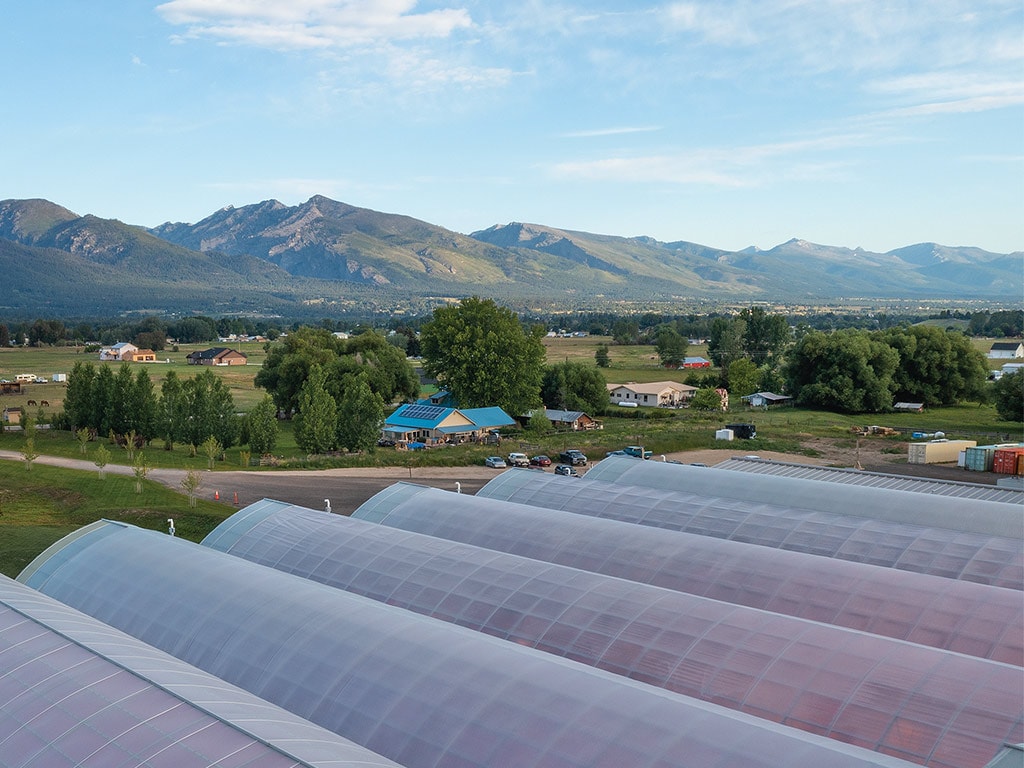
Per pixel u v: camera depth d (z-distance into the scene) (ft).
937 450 296.51
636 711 61.05
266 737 53.57
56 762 52.70
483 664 70.08
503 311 390.63
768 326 635.66
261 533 122.01
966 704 65.10
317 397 291.38
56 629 71.56
